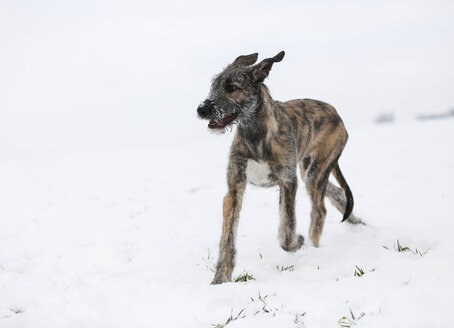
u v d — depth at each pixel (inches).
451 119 1835.6
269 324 148.7
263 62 223.0
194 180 593.0
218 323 156.6
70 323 158.2
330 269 208.4
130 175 689.0
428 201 348.8
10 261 260.5
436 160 594.2
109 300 184.5
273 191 460.4
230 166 226.8
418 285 161.0
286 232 229.6
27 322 159.6
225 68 234.1
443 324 131.0
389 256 209.2
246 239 278.4
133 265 244.2
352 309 150.7
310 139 264.2
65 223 364.8
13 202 484.7
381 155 713.0
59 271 244.8
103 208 423.2
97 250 275.1
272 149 225.1
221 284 193.3
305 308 155.6
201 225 335.6
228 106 219.0
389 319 136.4
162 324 156.7
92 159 1064.8
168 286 199.2
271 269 220.4
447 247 208.1
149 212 393.7
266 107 225.1
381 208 338.3
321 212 265.6
